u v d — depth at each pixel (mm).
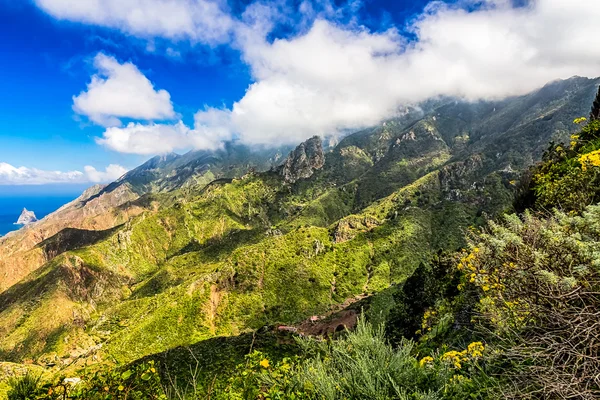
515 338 3990
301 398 4340
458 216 157750
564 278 3545
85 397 4457
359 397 4184
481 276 5062
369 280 134250
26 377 4586
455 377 4609
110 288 192250
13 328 148625
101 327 142250
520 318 3947
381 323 5164
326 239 154000
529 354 3406
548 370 3207
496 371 4250
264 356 5188
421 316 25312
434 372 4664
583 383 3043
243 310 116875
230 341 31031
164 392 5059
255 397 4738
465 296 9641
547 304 3801
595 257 3605
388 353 4852
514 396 3336
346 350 4957
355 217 164500
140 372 4824
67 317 150875
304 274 132125
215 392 4992
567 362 3131
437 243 147875
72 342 135875
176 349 26203
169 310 110750
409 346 4930
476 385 4211
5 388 4422
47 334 140625
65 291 171125
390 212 185875
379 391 4094
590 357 2961
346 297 125938
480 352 4840
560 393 2963
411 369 4590
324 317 95625
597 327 3152
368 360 4586
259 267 132500
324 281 131625
